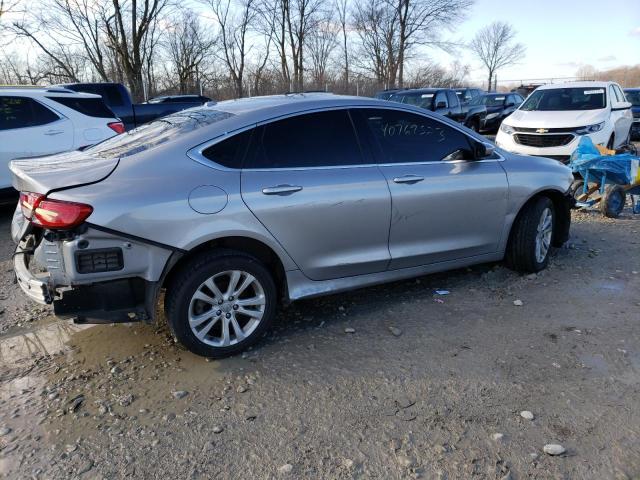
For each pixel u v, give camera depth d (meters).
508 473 2.44
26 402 3.06
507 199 4.54
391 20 37.22
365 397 3.05
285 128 3.63
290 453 2.61
